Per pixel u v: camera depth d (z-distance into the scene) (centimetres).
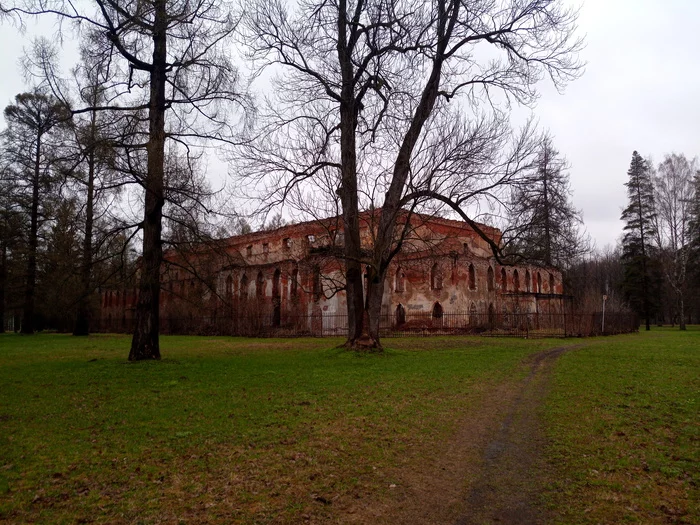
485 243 4097
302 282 3919
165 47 1662
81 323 3744
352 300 1850
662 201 4666
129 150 1532
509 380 1255
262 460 642
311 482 572
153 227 1616
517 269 4119
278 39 1814
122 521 471
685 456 632
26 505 503
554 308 4031
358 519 482
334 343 2684
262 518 481
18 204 3650
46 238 3666
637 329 4112
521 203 1747
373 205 1798
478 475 598
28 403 973
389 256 1809
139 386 1155
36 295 3809
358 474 600
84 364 1564
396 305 3694
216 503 513
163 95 1661
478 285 3606
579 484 561
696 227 4566
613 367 1419
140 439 730
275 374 1336
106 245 1686
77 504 507
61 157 1576
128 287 1759
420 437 750
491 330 3127
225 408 923
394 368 1449
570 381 1205
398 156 1803
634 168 5053
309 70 1838
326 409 918
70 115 1587
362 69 1766
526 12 1727
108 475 588
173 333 4347
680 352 1823
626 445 688
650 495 525
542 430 784
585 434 748
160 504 508
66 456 653
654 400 952
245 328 3741
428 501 526
